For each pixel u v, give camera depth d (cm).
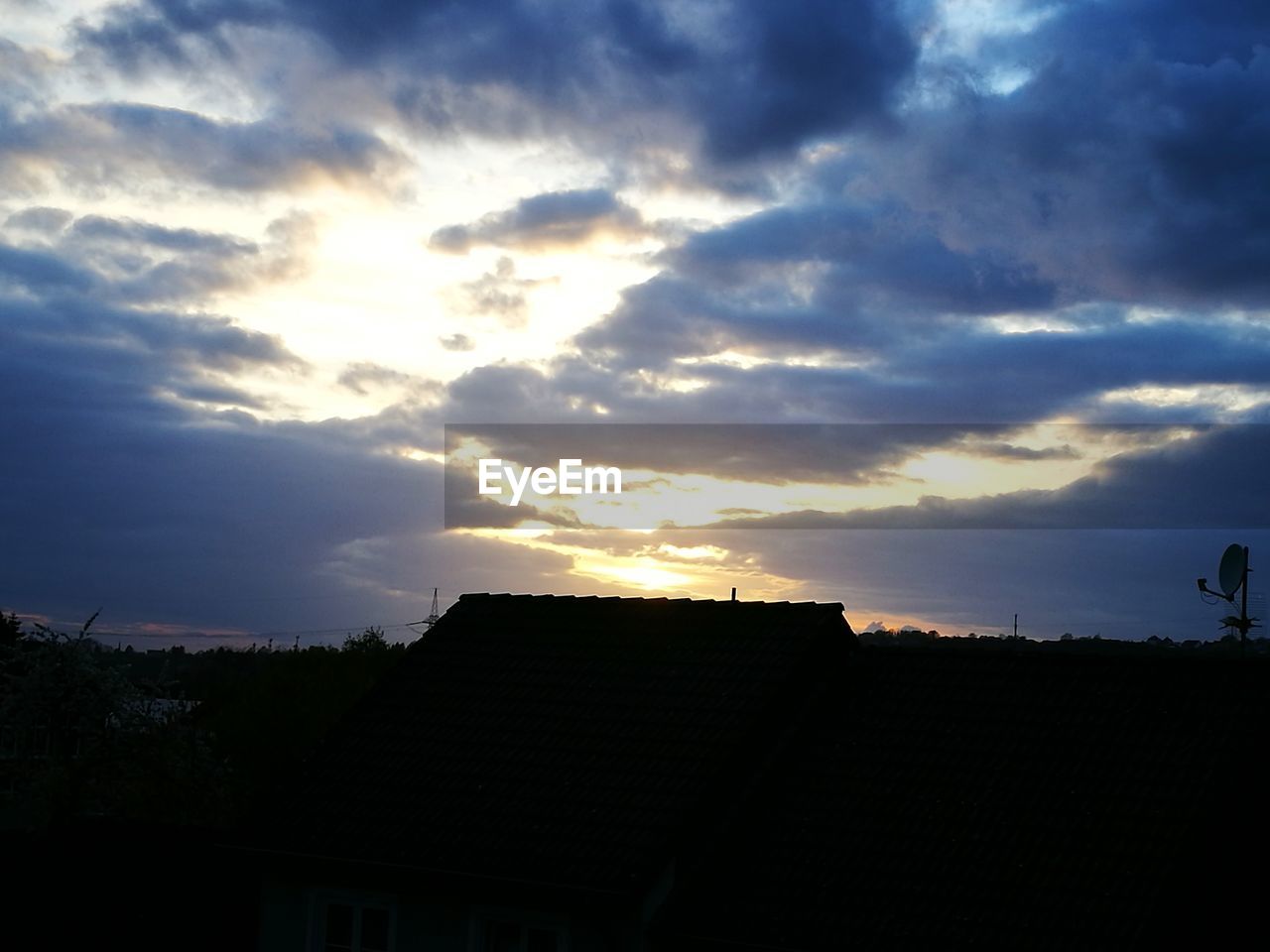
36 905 2612
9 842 2686
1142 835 1620
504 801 1900
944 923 1575
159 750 3372
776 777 1886
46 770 3247
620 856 1734
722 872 1742
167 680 3644
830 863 1714
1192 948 1564
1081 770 1759
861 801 1809
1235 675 1858
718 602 2250
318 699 4344
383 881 1855
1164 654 1956
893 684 2044
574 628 2295
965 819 1728
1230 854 1675
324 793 2016
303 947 1923
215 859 2648
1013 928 1542
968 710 1939
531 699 2127
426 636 2375
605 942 1717
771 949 1608
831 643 2145
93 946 2573
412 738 2102
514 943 1808
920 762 1855
